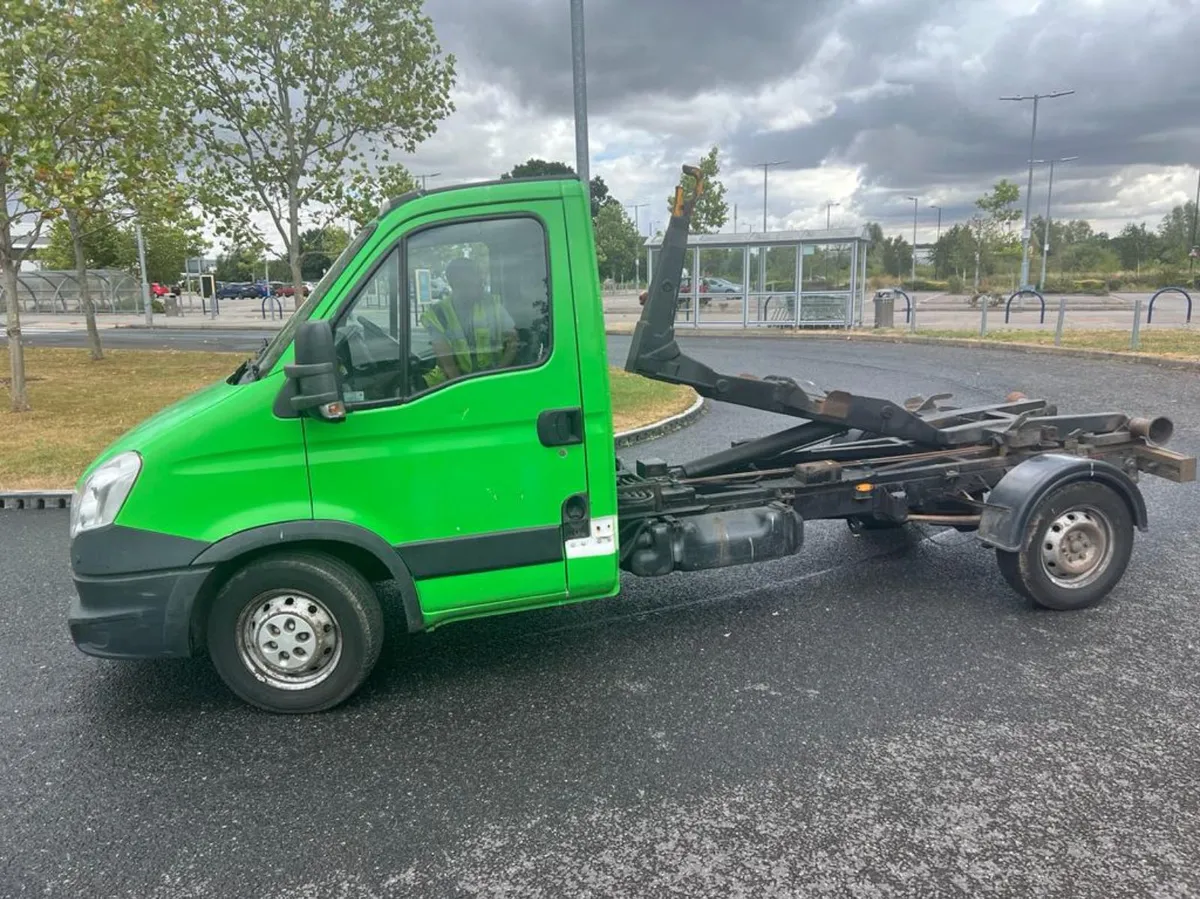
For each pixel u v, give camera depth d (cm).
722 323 2622
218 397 392
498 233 391
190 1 1420
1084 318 2736
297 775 358
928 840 301
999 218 4650
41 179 1052
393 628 511
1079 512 490
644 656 458
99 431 1110
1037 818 311
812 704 399
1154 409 1066
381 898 283
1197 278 4994
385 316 385
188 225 1552
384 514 393
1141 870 283
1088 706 388
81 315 4378
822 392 533
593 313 400
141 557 379
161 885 292
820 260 2503
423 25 1573
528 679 437
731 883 284
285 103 1520
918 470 529
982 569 578
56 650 492
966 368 1549
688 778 344
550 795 337
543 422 401
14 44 1026
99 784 354
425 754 371
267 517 384
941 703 395
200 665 469
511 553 407
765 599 534
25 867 303
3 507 822
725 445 986
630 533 479
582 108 1081
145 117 1205
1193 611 491
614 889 283
